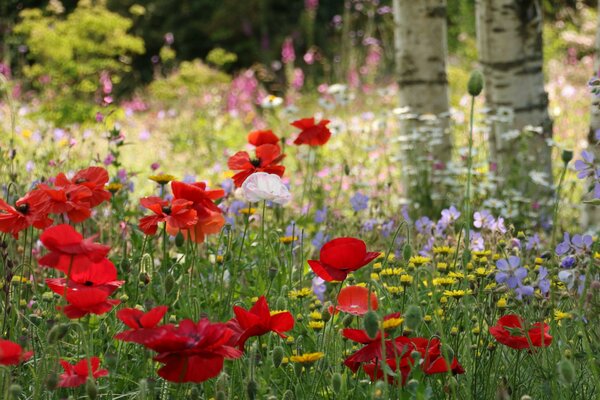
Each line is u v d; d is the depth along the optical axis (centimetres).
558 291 345
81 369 259
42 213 317
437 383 320
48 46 1645
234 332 261
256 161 396
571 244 337
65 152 763
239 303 371
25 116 1241
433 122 860
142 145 1234
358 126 995
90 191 326
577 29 2172
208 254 458
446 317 340
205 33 2669
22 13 1722
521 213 719
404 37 891
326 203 698
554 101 1346
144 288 371
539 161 822
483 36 852
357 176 809
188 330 245
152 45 2689
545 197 786
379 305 294
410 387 256
